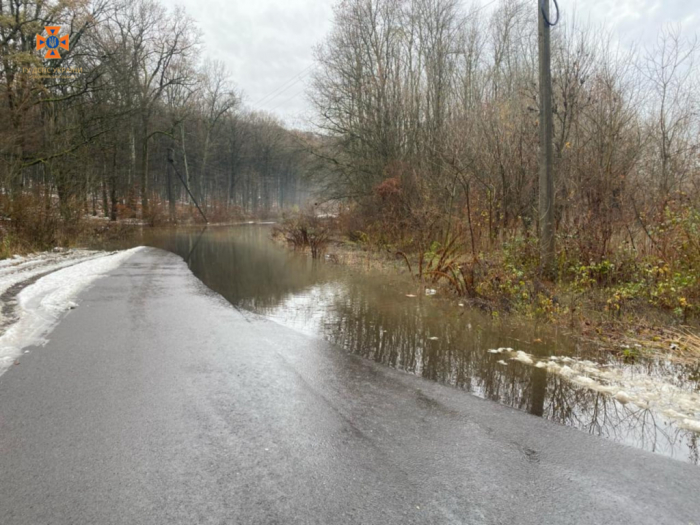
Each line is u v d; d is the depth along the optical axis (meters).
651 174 9.58
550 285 7.54
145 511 2.27
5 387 3.87
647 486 2.58
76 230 19.52
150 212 35.12
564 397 3.93
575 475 2.69
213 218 46.34
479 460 2.84
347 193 21.73
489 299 7.57
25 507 2.28
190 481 2.54
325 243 17.39
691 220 6.61
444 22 20.11
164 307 7.31
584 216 7.95
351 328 6.31
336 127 21.77
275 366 4.55
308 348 5.24
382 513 2.30
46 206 17.03
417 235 13.27
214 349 5.07
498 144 10.12
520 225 9.98
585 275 7.10
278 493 2.45
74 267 11.83
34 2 19.95
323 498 2.41
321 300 8.35
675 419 3.47
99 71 23.53
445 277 9.21
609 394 3.98
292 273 11.95
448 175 13.04
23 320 6.15
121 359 4.64
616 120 8.90
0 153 17.00
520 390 4.08
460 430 3.25
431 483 2.58
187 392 3.82
